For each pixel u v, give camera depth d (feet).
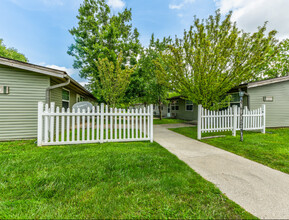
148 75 41.14
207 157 11.62
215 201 6.03
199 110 18.43
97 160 9.97
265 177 8.27
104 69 28.58
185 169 9.05
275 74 56.18
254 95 26.55
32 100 17.95
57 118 13.70
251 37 20.06
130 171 8.60
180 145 15.31
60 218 5.03
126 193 6.48
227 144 15.40
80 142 14.44
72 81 21.86
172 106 59.72
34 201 5.84
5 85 16.89
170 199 6.09
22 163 9.30
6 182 7.14
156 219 5.03
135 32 45.78
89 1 40.32
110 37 37.83
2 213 5.14
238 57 20.29
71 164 9.26
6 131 16.81
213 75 20.97
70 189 6.69
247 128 21.39
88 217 5.09
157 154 11.63
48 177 7.52
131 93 41.63
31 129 17.88
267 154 12.12
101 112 15.02
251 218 5.15
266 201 6.14
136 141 16.29
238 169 9.32
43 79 18.40
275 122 27.50
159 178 7.82
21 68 16.70
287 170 9.20
